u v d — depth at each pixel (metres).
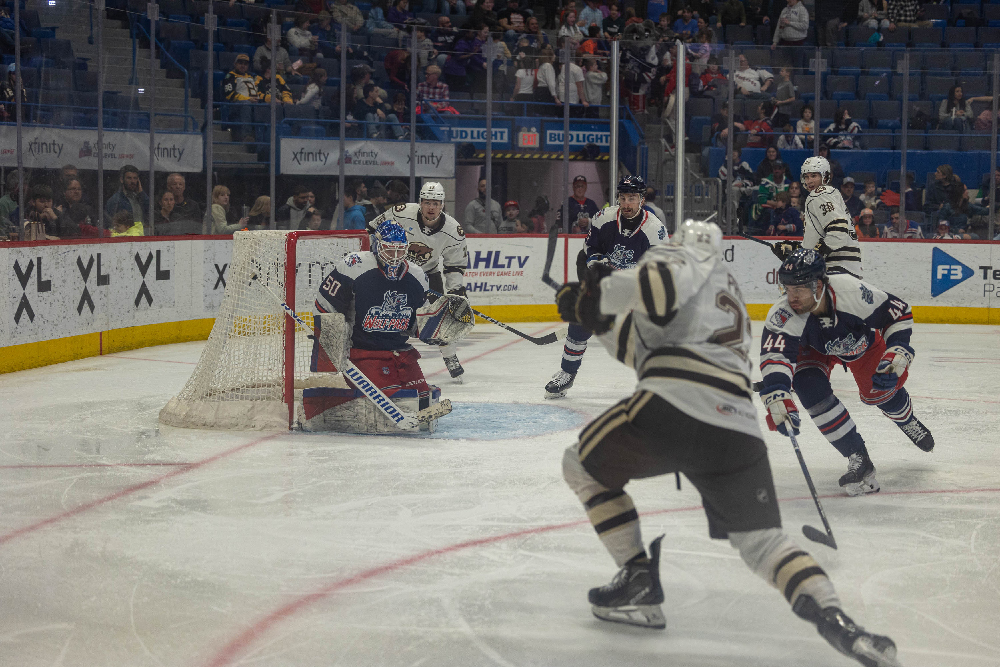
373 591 3.51
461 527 4.28
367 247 6.80
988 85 13.18
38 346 8.75
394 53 12.03
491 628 3.18
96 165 9.84
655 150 13.45
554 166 12.96
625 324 3.01
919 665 2.91
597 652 3.00
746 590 3.54
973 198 13.14
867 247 13.05
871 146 13.27
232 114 11.27
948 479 5.16
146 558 3.86
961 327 12.61
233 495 4.75
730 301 2.93
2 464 5.32
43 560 3.82
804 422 6.70
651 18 17.09
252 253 6.30
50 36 9.52
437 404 6.07
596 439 3.00
